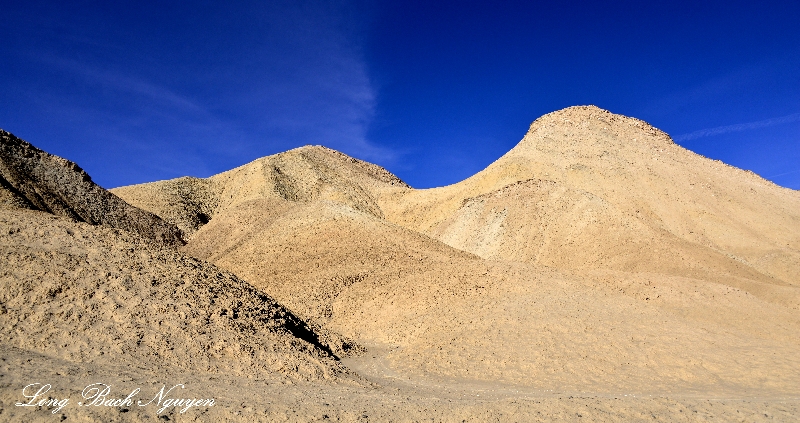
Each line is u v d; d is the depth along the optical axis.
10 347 9.57
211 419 8.26
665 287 25.25
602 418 10.41
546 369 15.73
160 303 12.63
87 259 13.24
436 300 22.67
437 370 15.97
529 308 20.59
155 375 9.90
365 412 9.68
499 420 10.00
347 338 20.25
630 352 16.97
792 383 14.80
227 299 14.42
